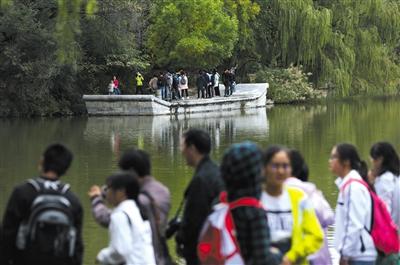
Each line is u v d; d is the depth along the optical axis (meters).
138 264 8.81
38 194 8.00
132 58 61.81
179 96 61.62
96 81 63.03
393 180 10.59
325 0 74.94
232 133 44.53
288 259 8.05
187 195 8.90
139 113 57.84
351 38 73.00
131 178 8.98
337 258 13.53
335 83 71.94
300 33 70.62
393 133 44.56
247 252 7.05
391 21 74.69
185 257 8.86
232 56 73.50
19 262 8.03
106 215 9.20
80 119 55.56
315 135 43.50
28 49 54.66
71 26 13.08
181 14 62.03
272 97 72.69
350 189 9.66
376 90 75.62
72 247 7.93
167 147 36.88
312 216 8.37
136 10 59.03
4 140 40.28
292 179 9.73
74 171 28.78
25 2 54.59
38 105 57.69
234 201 7.08
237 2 68.94
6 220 7.96
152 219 9.19
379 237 9.61
